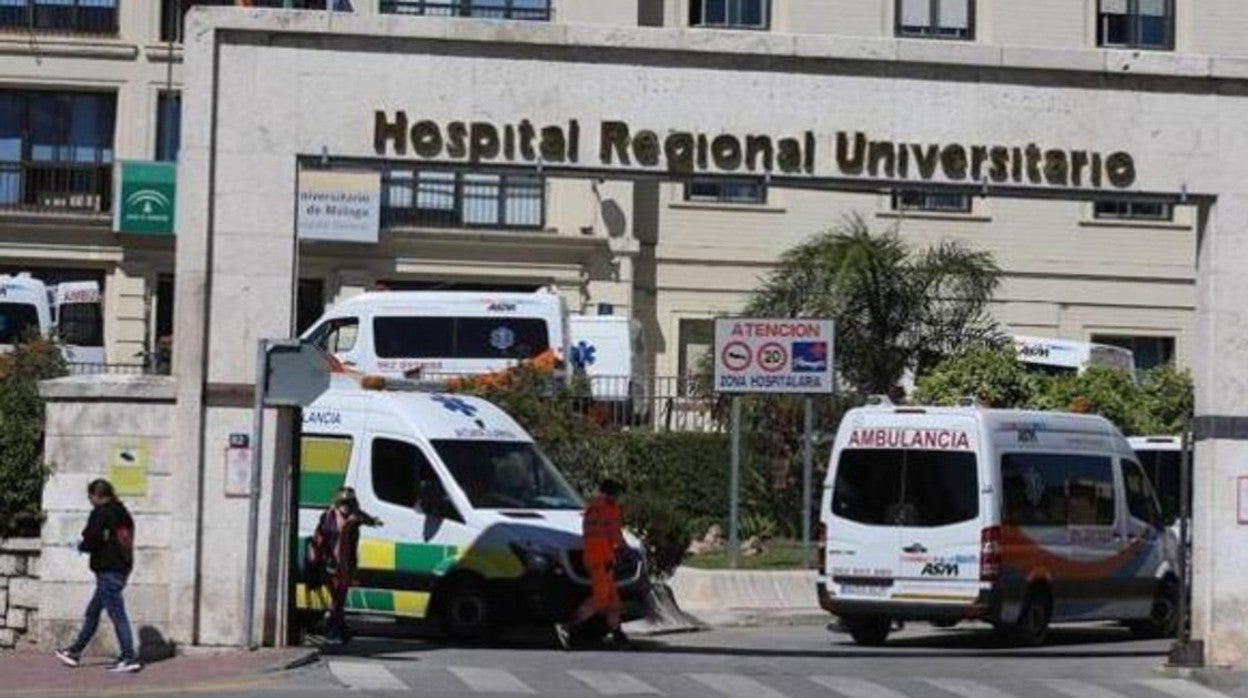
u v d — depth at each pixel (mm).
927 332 38312
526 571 23328
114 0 47438
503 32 21453
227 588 21250
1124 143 22203
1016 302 48438
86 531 20047
